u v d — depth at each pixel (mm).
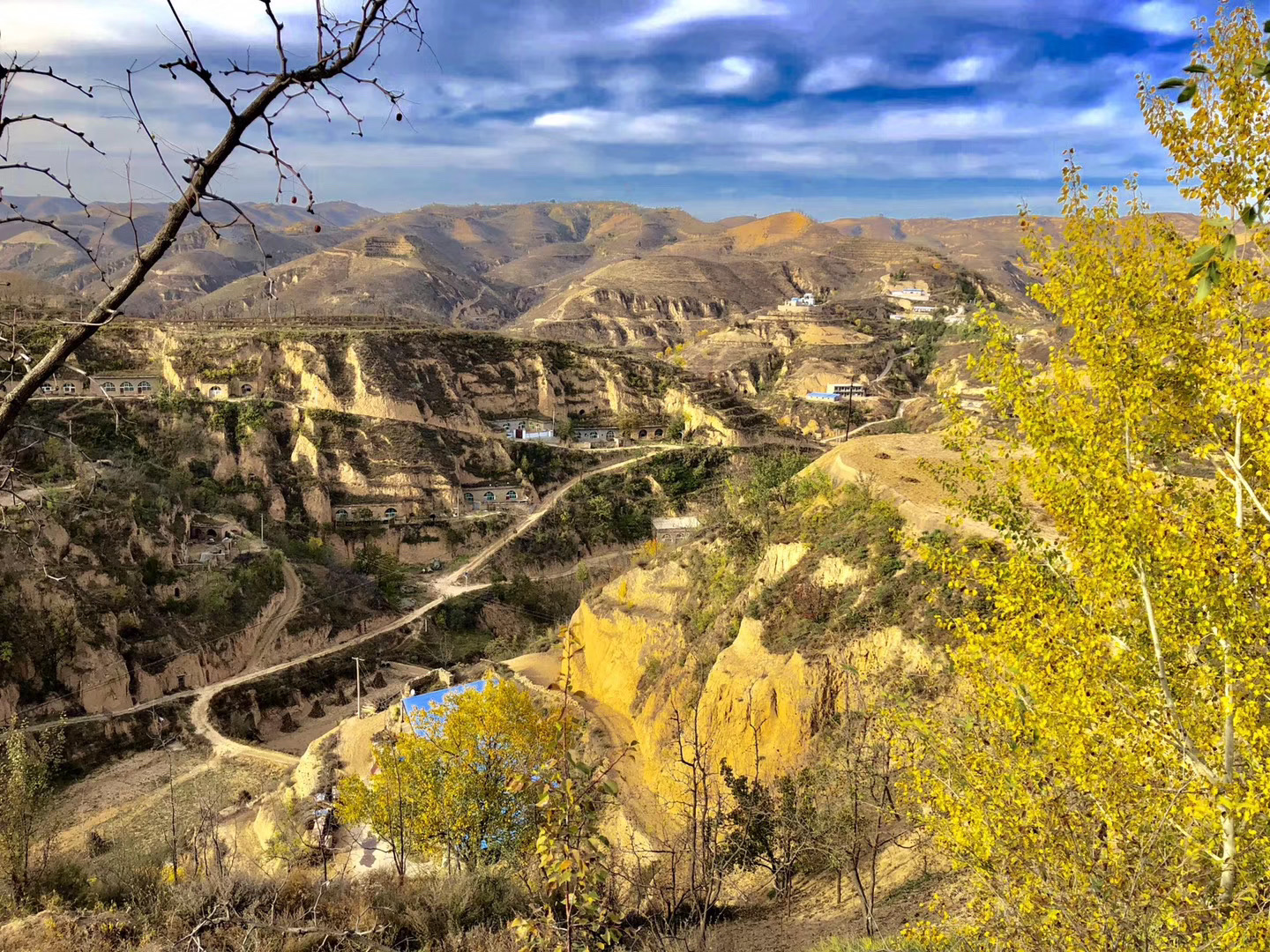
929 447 40625
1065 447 11719
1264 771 9477
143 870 19156
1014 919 10578
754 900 20031
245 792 57688
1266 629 9828
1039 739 11508
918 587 28438
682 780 28984
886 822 20672
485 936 14500
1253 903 9531
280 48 4160
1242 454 11219
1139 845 10078
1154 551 10688
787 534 37375
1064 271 11992
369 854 33500
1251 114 9531
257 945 13312
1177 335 10812
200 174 4176
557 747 8969
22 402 4270
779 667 30344
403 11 4262
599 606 46125
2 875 18766
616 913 10070
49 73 3904
